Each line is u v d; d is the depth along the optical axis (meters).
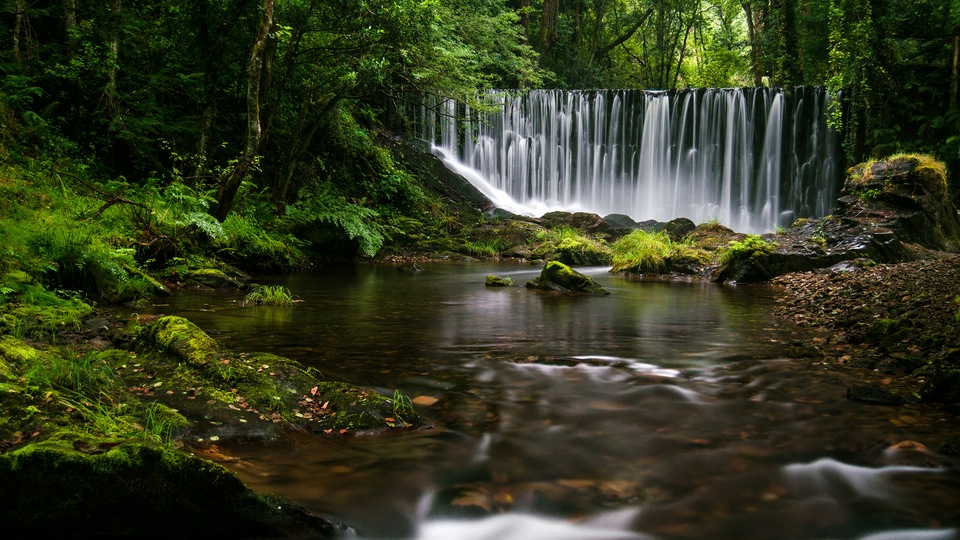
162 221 10.36
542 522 2.75
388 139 22.77
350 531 2.62
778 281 12.52
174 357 4.34
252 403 3.85
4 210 8.16
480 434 3.74
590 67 34.78
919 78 20.38
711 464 3.36
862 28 19.66
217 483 2.56
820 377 5.09
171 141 13.29
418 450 3.48
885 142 20.06
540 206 25.41
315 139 17.81
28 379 3.59
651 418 4.07
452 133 25.03
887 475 3.24
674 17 40.50
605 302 9.73
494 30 22.31
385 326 7.19
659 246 15.37
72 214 8.97
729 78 40.81
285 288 10.73
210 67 12.90
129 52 13.62
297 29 12.80
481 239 19.31
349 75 13.50
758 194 23.16
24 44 13.26
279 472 3.15
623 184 24.95
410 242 18.72
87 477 2.45
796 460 3.41
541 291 11.04
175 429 3.45
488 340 6.48
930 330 6.08
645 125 24.59
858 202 15.24
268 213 13.99
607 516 2.81
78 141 12.44
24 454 2.43
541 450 3.52
